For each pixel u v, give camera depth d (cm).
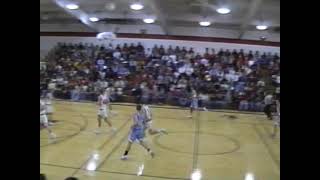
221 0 1186
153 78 1773
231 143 1034
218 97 1658
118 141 988
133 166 772
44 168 732
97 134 1066
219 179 711
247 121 1416
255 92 1661
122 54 1848
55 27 1862
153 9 1368
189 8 1327
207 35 1814
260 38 1775
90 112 1452
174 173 737
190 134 1136
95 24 1820
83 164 772
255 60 1775
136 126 820
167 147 952
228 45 1806
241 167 800
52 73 1812
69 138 1005
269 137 1129
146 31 1839
